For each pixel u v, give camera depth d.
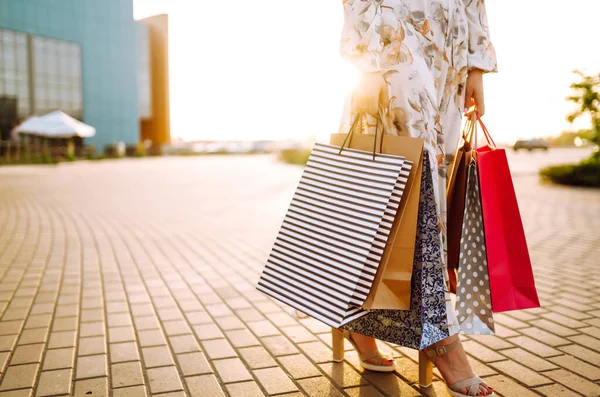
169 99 57.19
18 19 41.09
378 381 2.29
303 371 2.41
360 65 1.99
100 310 3.42
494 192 2.06
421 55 2.01
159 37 56.84
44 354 2.63
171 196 11.71
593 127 12.51
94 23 46.69
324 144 2.07
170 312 3.38
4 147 29.17
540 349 2.66
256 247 5.82
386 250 1.85
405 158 1.89
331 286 1.89
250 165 26.12
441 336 1.95
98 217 8.35
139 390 2.21
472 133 2.13
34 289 3.97
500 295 2.07
